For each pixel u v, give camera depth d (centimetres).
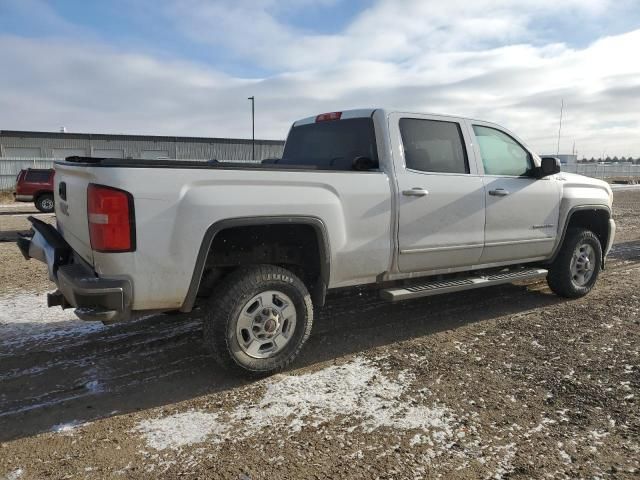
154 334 472
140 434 300
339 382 369
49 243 391
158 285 324
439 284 472
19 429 306
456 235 468
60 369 394
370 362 406
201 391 357
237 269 367
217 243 362
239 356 360
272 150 5422
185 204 326
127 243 311
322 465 268
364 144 448
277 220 358
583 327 489
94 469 266
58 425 311
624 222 1439
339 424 310
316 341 455
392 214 423
